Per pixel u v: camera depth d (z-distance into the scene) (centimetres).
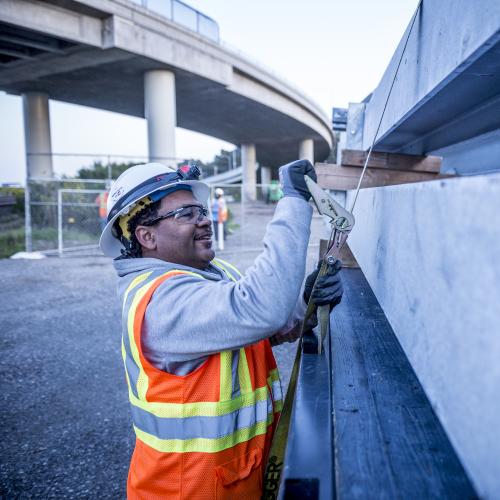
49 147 2330
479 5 68
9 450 292
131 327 105
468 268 51
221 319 95
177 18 1808
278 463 94
